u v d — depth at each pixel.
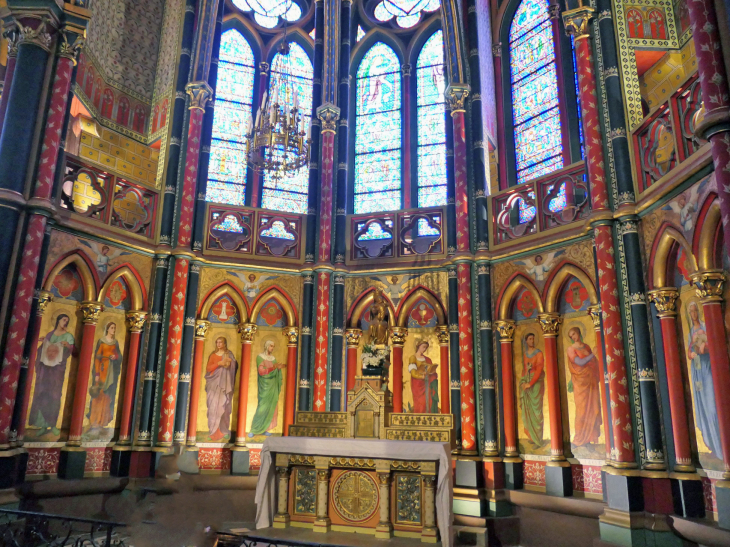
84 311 13.75
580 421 12.88
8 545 9.61
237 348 15.91
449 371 15.16
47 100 12.81
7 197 11.68
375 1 21.06
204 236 16.09
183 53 16.81
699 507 9.92
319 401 15.41
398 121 19.59
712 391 9.71
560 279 13.58
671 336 10.66
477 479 13.62
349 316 16.34
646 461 10.62
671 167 10.72
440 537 10.91
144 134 17.94
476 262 15.18
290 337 16.16
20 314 11.67
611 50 12.59
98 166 14.33
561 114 16.39
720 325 9.30
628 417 10.97
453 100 16.42
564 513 12.36
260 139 12.80
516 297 14.67
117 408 14.17
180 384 14.66
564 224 13.58
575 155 15.87
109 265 14.27
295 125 12.87
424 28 20.06
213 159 18.58
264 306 16.34
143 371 14.47
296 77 20.36
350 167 19.52
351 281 16.62
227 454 15.20
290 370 15.96
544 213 14.22
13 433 11.55
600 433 12.41
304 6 21.08
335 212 16.98
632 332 11.27
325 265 16.25
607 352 11.41
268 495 12.16
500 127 18.03
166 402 14.29
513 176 17.55
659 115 11.07
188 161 15.94
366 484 11.68
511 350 14.51
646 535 10.28
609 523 10.70
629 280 11.42
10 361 11.41
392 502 11.47
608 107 12.42
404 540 11.00
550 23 17.23
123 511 12.95
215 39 17.56
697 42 8.52
